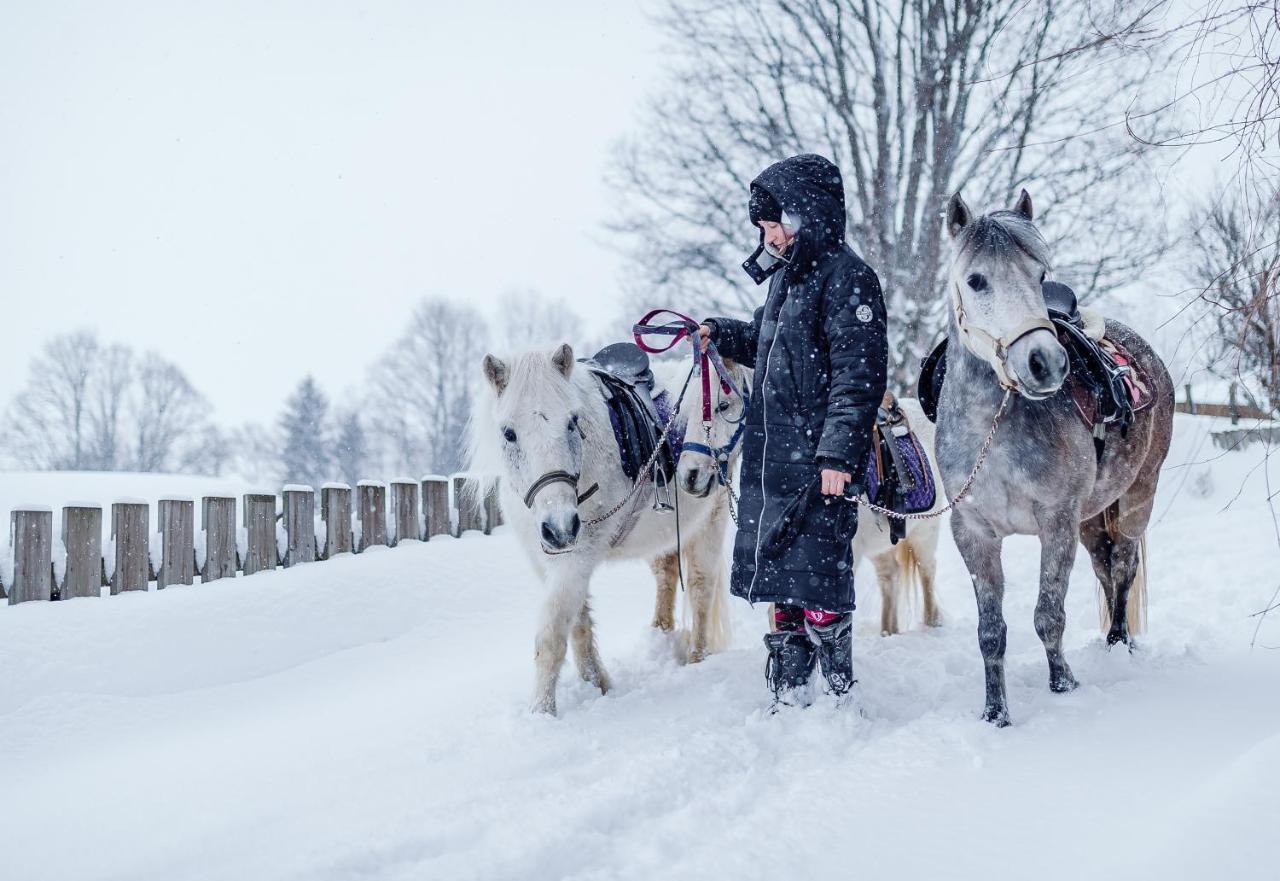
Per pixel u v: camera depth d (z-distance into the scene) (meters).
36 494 14.21
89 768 4.40
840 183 4.20
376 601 7.55
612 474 4.64
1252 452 12.35
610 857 2.71
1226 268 3.75
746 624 7.41
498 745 3.84
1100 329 4.83
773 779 3.29
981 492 4.11
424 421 43.97
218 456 49.97
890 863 2.48
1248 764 2.62
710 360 4.95
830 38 15.33
